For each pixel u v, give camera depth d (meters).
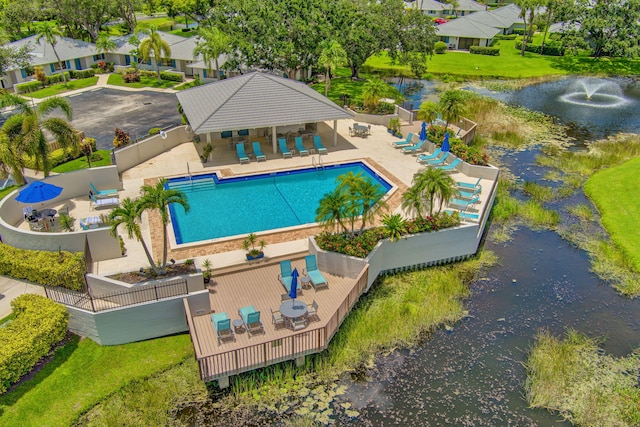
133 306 18.83
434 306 21.83
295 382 18.11
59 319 18.50
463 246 24.98
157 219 26.73
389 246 23.47
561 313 21.91
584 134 44.53
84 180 29.02
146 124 43.59
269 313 19.95
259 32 48.19
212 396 17.41
